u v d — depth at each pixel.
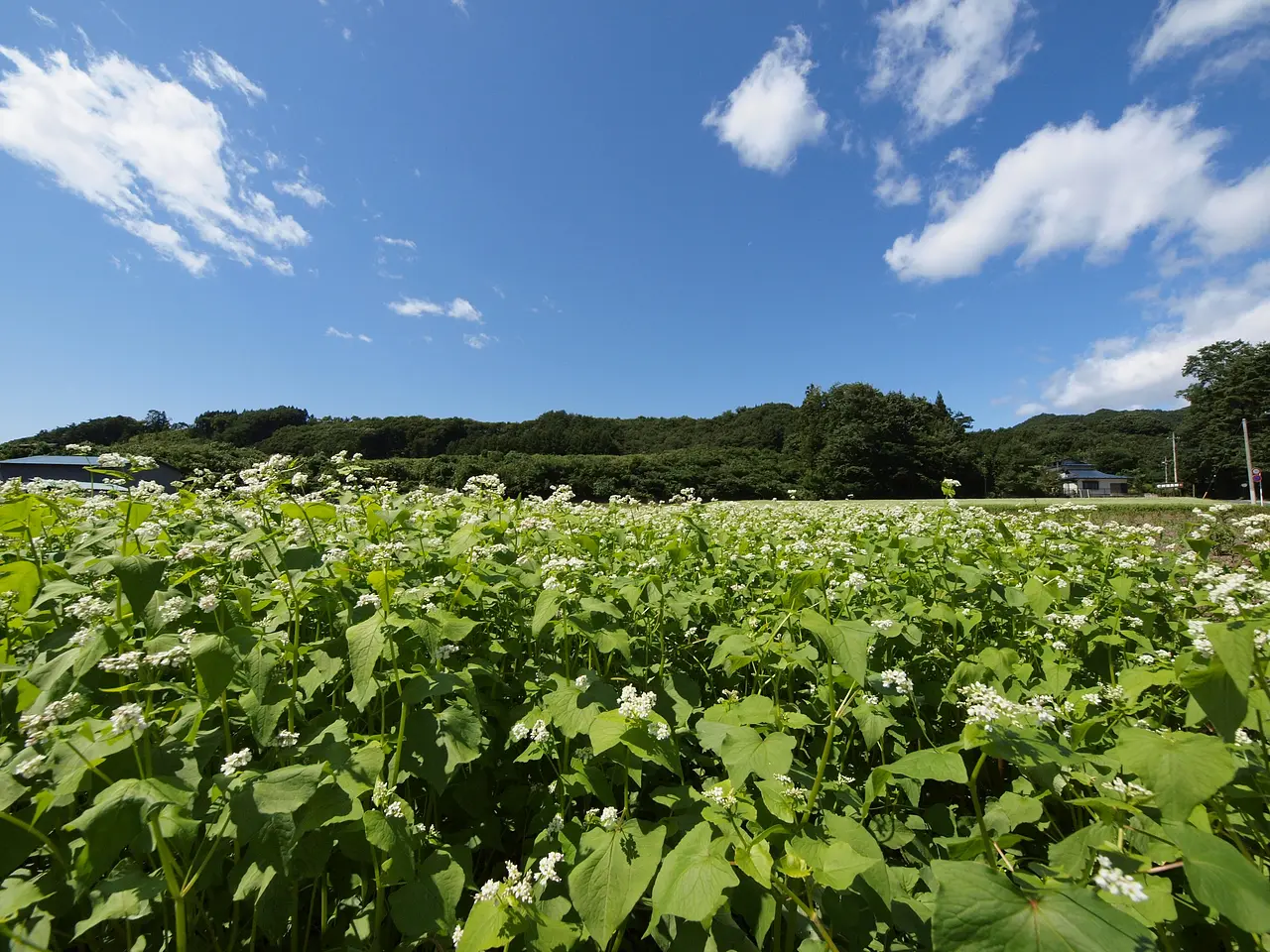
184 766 2.31
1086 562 6.08
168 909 2.29
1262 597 2.79
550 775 3.48
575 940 2.17
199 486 5.61
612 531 7.05
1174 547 7.08
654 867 2.18
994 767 3.67
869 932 2.39
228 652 2.31
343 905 2.64
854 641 2.63
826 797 3.05
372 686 2.64
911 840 3.01
